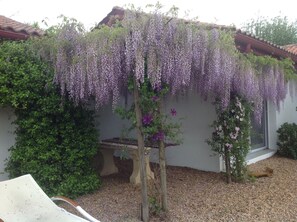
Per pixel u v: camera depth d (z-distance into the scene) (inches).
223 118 229.6
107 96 172.9
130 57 153.5
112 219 169.5
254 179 238.7
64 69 177.2
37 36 214.7
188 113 273.3
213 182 236.4
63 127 205.2
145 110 161.0
